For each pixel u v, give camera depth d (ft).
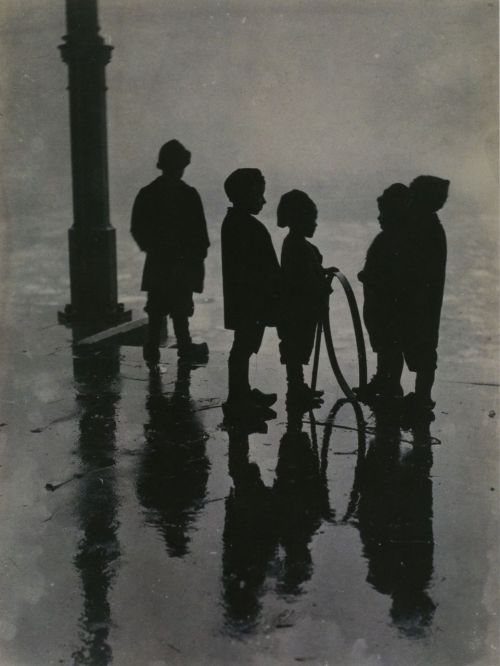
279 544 11.39
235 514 12.41
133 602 9.93
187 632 9.27
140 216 21.21
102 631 9.34
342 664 8.65
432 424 16.39
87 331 25.91
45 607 9.84
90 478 13.93
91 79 26.18
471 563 10.76
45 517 12.37
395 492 13.15
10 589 10.27
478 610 9.62
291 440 15.61
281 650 8.93
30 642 9.16
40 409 17.79
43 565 10.87
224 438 15.80
